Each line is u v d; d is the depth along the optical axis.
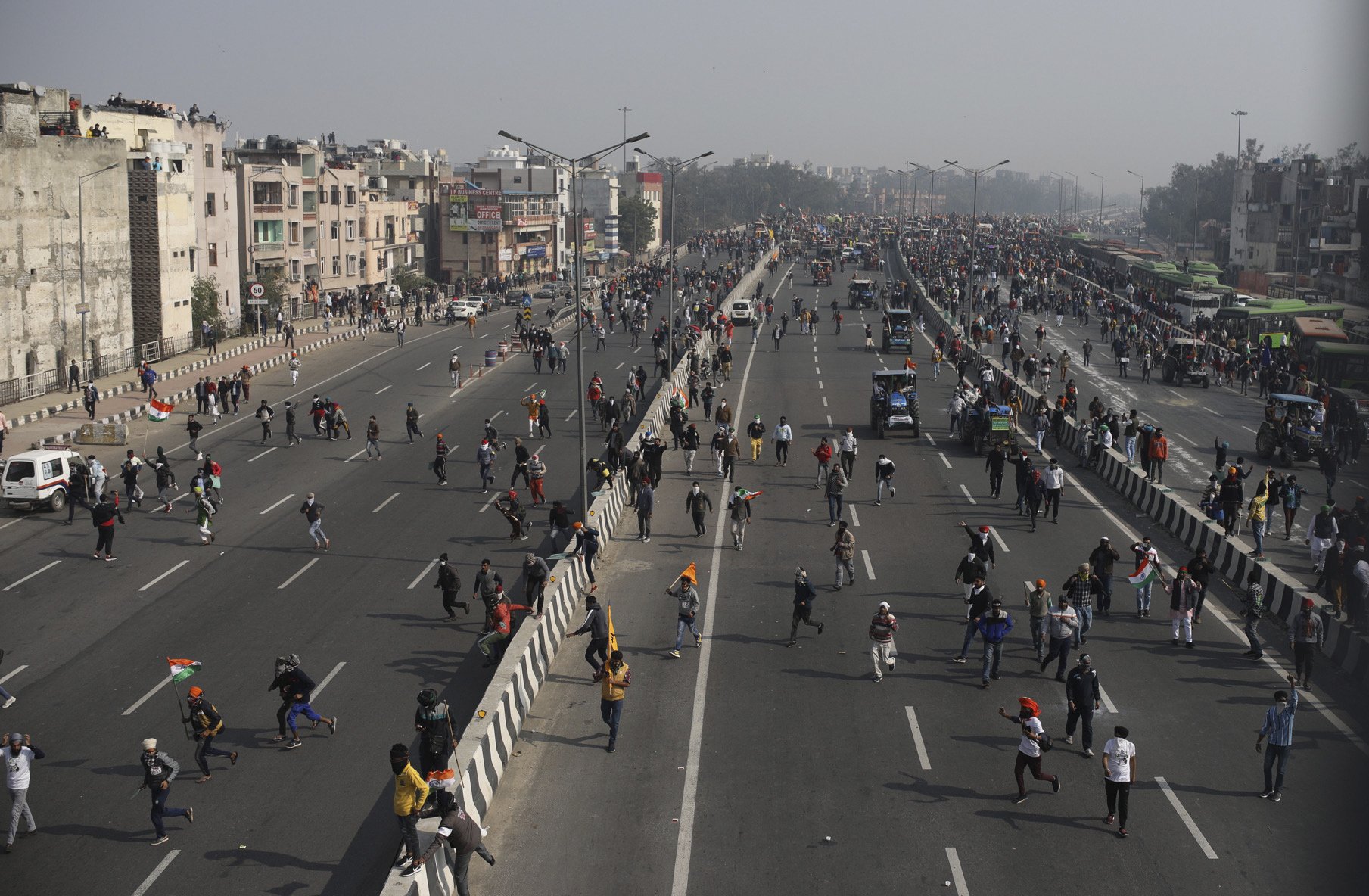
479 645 25.22
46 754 21.52
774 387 64.88
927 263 137.62
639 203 190.12
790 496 40.72
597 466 38.59
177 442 51.00
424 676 25.12
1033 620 25.11
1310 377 64.38
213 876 17.56
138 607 29.55
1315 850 17.84
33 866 17.81
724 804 19.38
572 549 30.78
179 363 71.06
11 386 57.56
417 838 16.14
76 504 40.19
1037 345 79.25
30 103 59.59
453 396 63.28
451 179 151.75
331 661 25.89
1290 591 27.98
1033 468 36.66
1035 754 19.17
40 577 32.06
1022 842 18.16
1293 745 21.56
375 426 47.38
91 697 23.98
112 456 47.97
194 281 80.62
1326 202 124.62
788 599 29.73
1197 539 34.22
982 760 20.89
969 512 38.47
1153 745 21.52
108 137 72.56
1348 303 101.06
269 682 24.80
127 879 17.45
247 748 21.75
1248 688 24.16
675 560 33.25
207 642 27.09
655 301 111.00
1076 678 21.08
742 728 22.22
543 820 18.95
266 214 95.44
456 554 34.19
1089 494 41.25
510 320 100.94
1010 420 46.88
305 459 47.84
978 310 99.62
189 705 20.50
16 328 59.03
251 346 79.56
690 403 58.34
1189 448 48.94
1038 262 146.25
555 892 16.92
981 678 24.56
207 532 35.28
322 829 18.92
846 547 30.30
